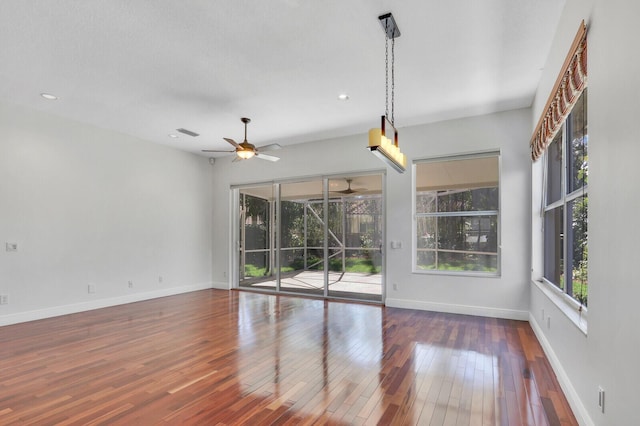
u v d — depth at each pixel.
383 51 3.26
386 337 3.97
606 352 1.77
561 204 3.30
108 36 3.01
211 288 7.43
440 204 5.36
